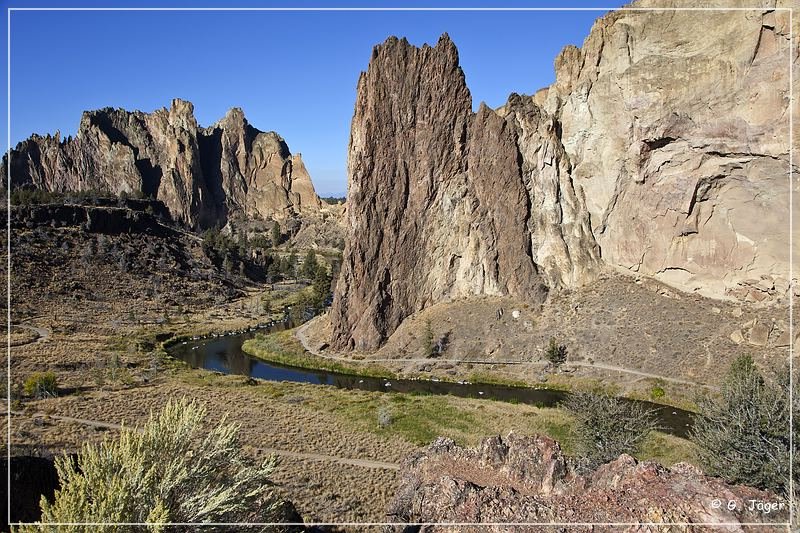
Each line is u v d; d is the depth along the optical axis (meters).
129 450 14.41
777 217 63.34
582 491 16.67
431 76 90.56
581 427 34.56
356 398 58.22
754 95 62.66
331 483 33.78
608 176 81.25
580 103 84.00
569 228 84.44
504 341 76.12
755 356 58.22
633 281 77.50
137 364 71.81
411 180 90.62
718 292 69.12
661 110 70.75
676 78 69.56
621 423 33.47
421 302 88.25
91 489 13.70
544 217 85.69
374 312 85.69
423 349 78.81
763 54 62.25
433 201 90.06
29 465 22.02
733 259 67.94
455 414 51.75
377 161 90.31
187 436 15.54
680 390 57.81
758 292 65.00
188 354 86.31
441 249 89.19
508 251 85.50
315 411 52.62
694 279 71.62
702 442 26.00
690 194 70.19
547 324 76.44
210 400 55.12
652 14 74.62
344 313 87.56
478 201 88.19
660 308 70.75
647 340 67.19
